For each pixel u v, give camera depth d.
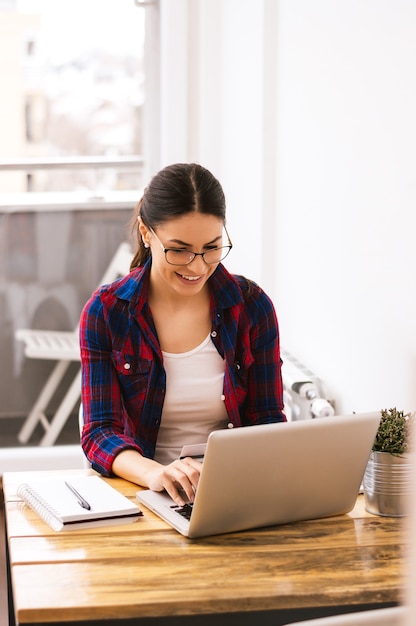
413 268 2.50
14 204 4.23
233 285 2.42
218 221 2.21
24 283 4.28
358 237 2.86
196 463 2.05
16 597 1.58
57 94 4.20
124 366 2.37
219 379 2.40
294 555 1.79
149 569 1.70
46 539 1.84
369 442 1.97
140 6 4.23
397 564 1.75
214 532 1.87
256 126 3.65
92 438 2.30
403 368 2.57
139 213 2.34
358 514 2.04
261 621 1.62
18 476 2.24
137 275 2.39
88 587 1.62
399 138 2.56
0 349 4.29
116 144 4.29
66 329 4.34
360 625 1.27
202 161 4.21
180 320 2.40
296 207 3.40
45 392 4.36
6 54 4.12
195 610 1.58
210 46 4.12
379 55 2.67
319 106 3.14
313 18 3.16
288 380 3.15
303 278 3.36
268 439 1.83
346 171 2.93
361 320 2.85
